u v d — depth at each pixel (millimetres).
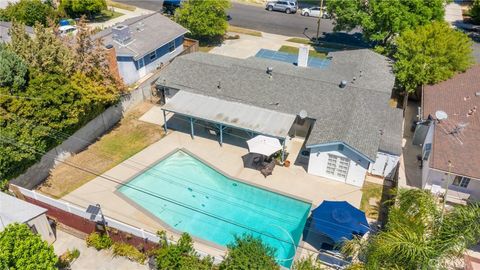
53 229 27047
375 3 46250
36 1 54438
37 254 19500
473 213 17719
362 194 30188
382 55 44500
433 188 29250
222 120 33281
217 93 36531
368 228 23672
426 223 18484
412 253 16344
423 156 32594
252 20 62938
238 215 28203
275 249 22797
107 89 35062
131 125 37750
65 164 32531
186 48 50375
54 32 36062
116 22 60250
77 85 32969
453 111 33125
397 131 32656
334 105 33781
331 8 50562
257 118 33531
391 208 20656
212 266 22188
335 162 30812
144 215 27750
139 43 45125
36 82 30406
